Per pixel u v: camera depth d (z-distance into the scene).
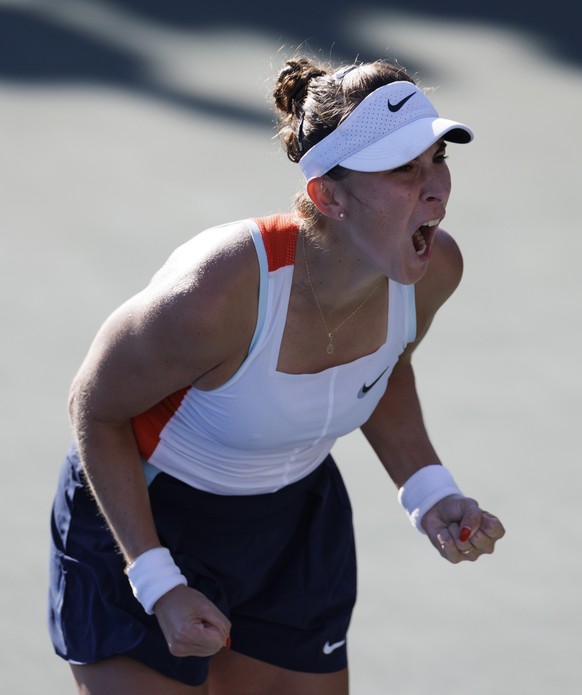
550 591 14.58
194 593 8.48
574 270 24.80
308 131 8.14
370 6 41.69
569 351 20.98
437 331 21.61
